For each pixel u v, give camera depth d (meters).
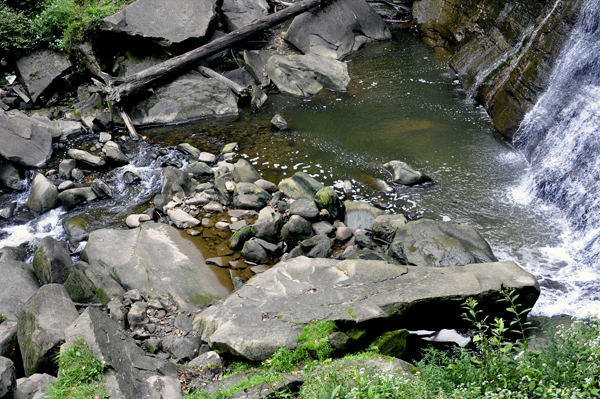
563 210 8.16
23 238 8.16
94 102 11.88
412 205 8.57
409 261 6.80
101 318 5.04
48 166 10.02
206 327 5.63
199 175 9.67
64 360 4.51
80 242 8.03
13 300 6.23
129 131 11.20
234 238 7.71
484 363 4.30
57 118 11.82
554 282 6.74
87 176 9.71
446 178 9.26
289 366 4.89
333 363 4.70
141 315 6.04
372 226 7.78
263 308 5.67
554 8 10.44
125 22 12.26
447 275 6.05
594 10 9.34
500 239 7.64
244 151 10.42
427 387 3.96
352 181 9.31
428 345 5.60
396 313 5.55
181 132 11.31
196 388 4.79
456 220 8.14
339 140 10.66
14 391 4.43
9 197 9.31
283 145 10.58
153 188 9.44
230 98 12.17
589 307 6.25
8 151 9.64
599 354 3.81
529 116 9.88
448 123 11.05
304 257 6.73
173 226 8.26
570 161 8.61
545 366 3.89
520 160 9.65
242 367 5.07
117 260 7.18
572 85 9.40
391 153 10.09
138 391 4.50
